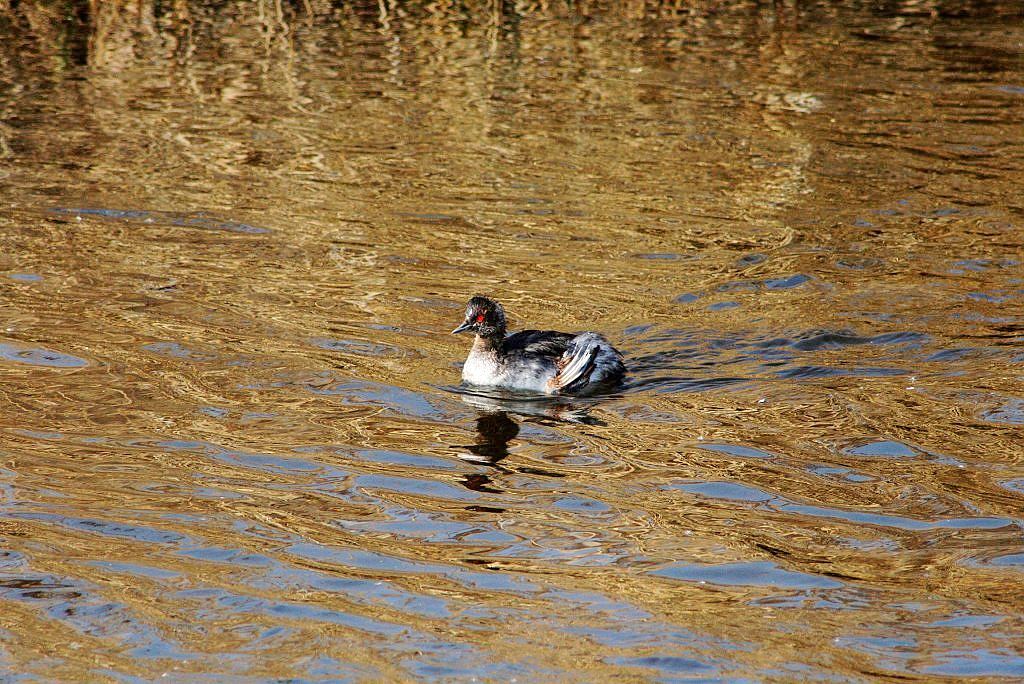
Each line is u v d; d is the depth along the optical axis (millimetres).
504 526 11812
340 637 9891
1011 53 33281
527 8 36875
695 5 37906
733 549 11398
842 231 21266
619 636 9992
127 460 12938
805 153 25516
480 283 18891
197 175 23688
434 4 36812
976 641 9914
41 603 10281
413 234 20969
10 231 20359
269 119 27234
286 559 11094
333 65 31344
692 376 15617
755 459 13258
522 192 23188
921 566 11070
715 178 24047
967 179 23953
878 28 36000
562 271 19438
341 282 18766
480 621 10164
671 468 13070
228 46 32688
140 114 27328
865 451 13430
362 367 15789
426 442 13688
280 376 15352
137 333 16516
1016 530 11703
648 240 20859
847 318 17453
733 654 9719
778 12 37625
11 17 34094
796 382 15383
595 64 31891
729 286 18781
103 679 9281
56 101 27953
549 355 15477
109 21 34312
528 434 13945
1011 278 18969
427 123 27250
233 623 10078
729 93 29625
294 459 13125
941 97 29391
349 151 25344
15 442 13227
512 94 29438
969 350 16281
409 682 9320
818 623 10188
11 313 16984
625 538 11609
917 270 19359
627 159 25109
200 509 11961
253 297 18016
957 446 13516
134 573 10781
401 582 10758
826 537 11625
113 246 19906
